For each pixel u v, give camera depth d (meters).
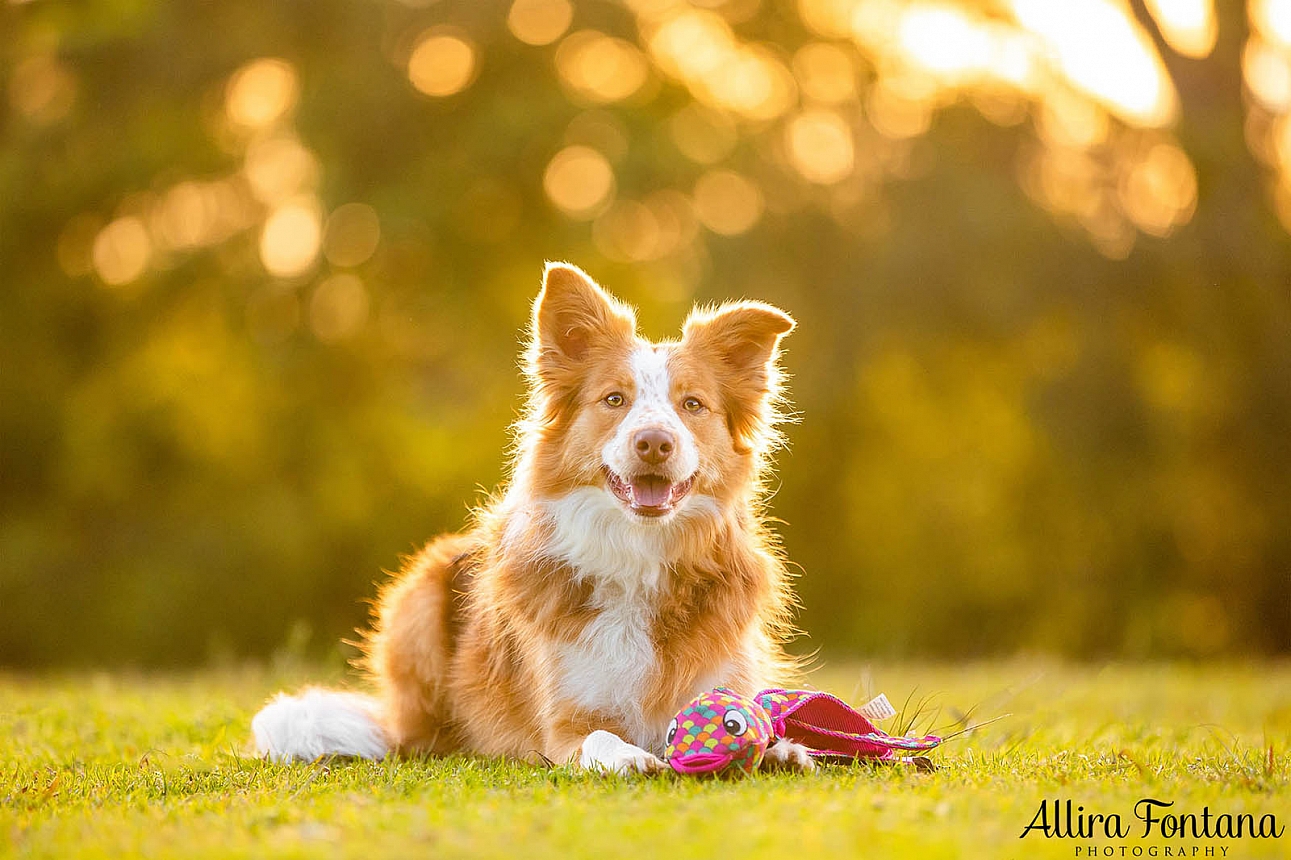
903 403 23.28
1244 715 8.62
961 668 13.95
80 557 21.61
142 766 5.87
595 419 6.00
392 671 6.65
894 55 23.41
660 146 20.80
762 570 6.21
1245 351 20.39
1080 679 11.73
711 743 4.95
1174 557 21.52
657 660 5.72
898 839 3.83
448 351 21.02
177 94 20.77
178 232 21.92
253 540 21.06
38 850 3.98
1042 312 21.19
